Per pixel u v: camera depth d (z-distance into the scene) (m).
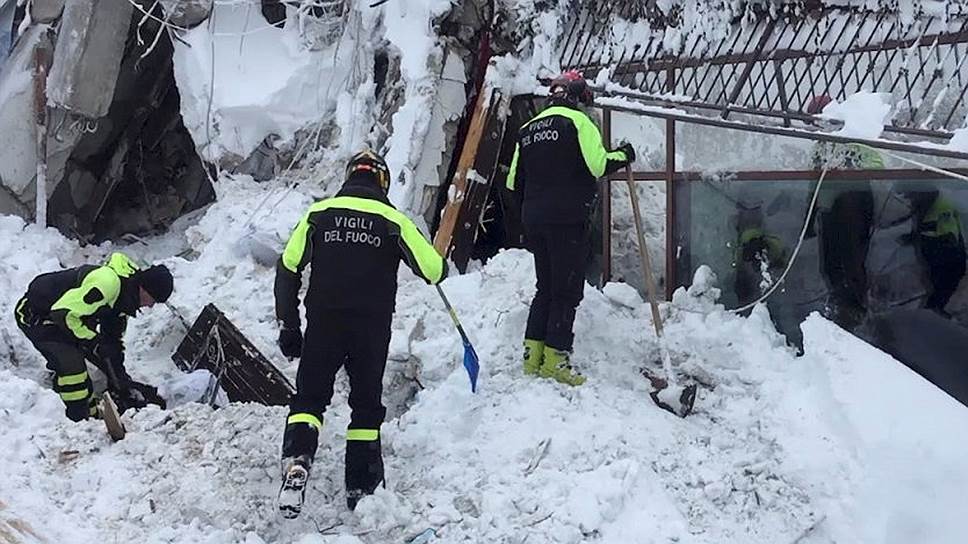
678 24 6.14
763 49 5.55
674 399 4.79
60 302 5.15
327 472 4.24
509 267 6.15
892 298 4.91
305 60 8.05
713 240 5.79
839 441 4.38
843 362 4.69
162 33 9.19
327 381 3.93
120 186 10.48
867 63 5.12
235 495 4.01
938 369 4.71
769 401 4.78
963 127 4.56
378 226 3.98
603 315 5.60
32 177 8.52
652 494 4.11
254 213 7.30
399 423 4.75
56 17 8.48
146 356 6.40
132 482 4.11
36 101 8.41
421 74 7.31
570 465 4.28
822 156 5.15
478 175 6.93
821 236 5.20
